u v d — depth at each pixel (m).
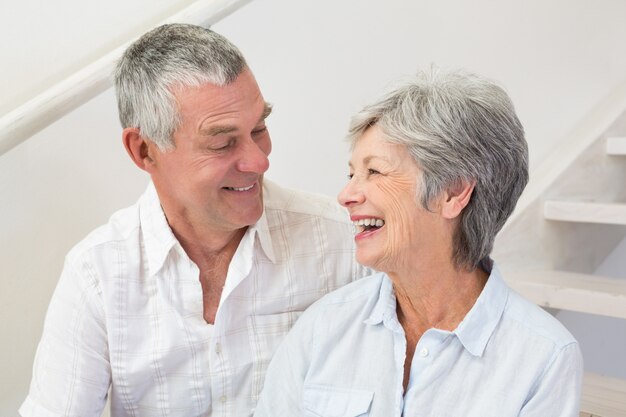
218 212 1.29
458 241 1.20
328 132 2.21
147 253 1.39
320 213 1.50
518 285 2.15
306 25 2.10
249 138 1.27
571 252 2.61
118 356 1.39
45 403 1.37
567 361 1.14
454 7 2.47
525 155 1.20
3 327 1.71
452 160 1.13
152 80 1.24
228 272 1.37
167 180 1.30
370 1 2.25
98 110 1.78
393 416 1.22
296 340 1.35
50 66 1.72
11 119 1.53
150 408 1.43
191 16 1.70
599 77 2.95
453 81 1.17
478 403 1.16
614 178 2.74
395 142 1.15
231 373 1.41
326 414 1.27
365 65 2.27
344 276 1.49
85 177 1.78
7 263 1.70
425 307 1.24
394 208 1.17
